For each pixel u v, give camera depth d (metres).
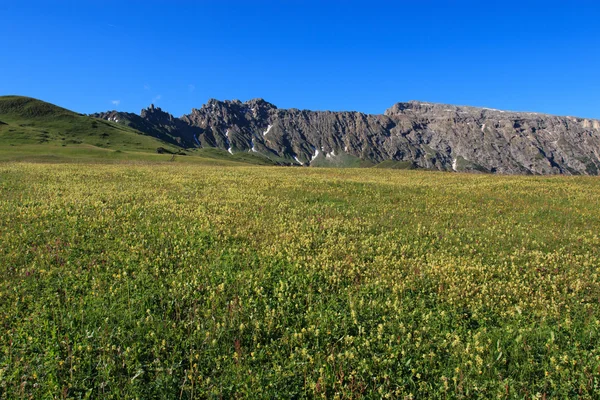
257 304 9.98
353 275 11.96
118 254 12.79
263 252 13.65
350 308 9.77
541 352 8.20
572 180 37.78
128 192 26.05
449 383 7.25
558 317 9.63
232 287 10.73
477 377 7.35
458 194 28.42
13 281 10.42
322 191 28.38
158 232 15.67
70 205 20.28
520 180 37.81
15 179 31.41
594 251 15.17
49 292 9.93
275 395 6.81
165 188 29.05
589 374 7.32
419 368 7.57
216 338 8.27
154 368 7.29
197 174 41.56
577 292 11.23
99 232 15.47
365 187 30.95
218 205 22.42
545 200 26.53
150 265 12.13
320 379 7.09
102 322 8.58
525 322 9.38
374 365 7.65
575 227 19.27
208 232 15.95
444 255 14.36
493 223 19.94
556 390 7.02
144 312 9.20
